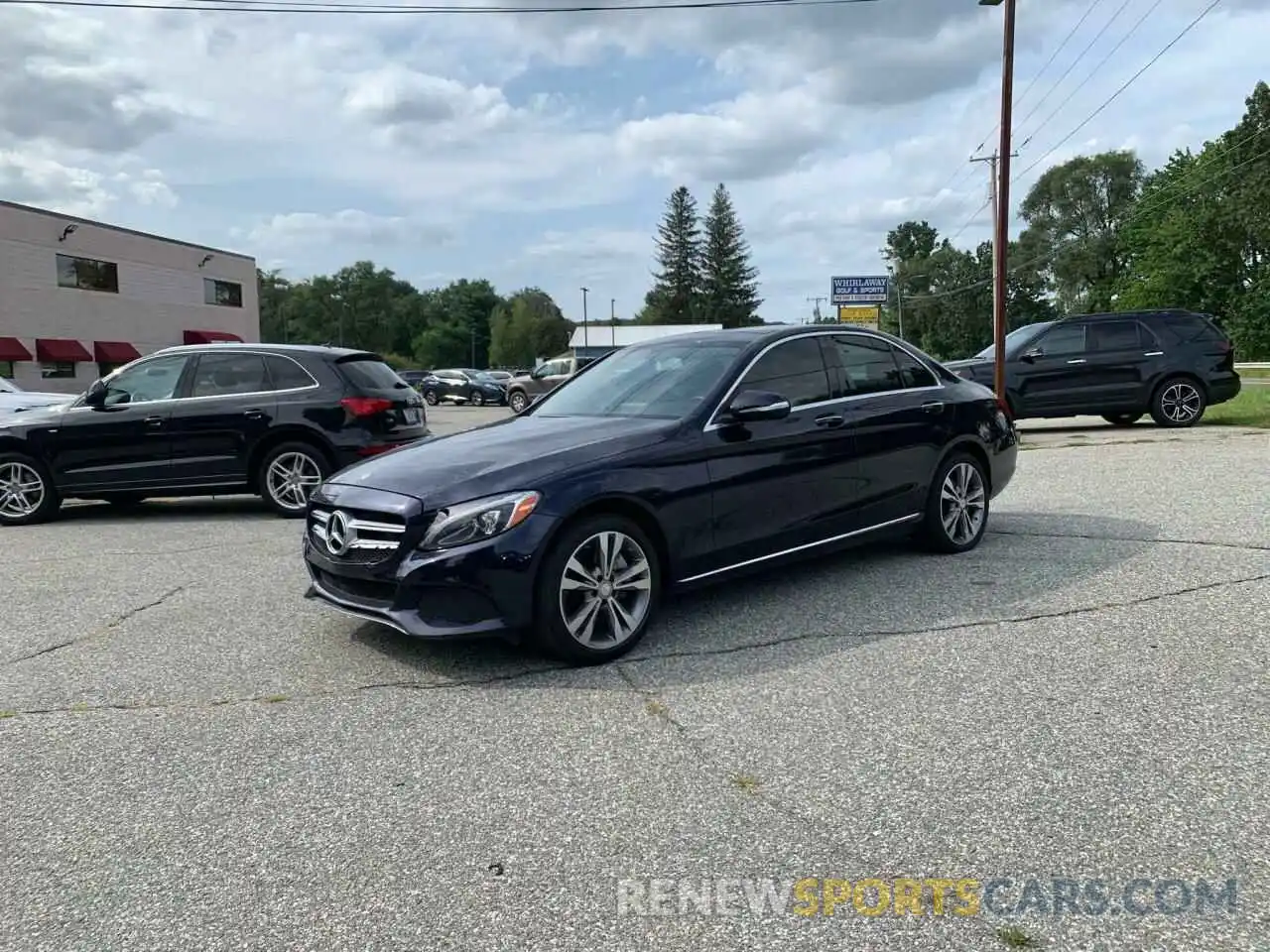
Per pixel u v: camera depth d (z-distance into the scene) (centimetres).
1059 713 355
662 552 459
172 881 265
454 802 305
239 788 320
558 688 402
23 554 762
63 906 254
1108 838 269
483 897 252
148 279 4100
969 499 624
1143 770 308
